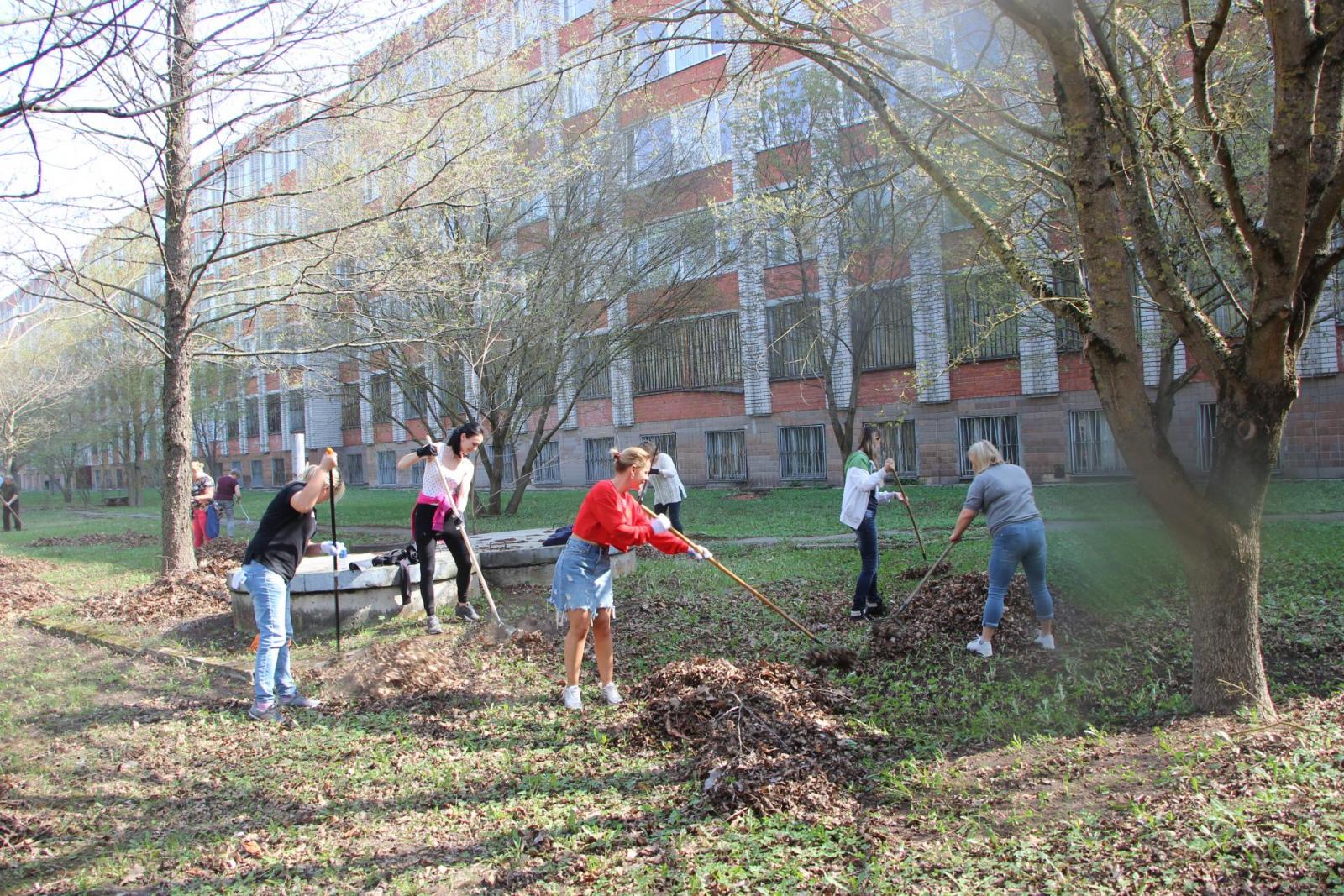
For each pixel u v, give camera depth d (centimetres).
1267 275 448
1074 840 351
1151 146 546
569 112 1639
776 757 471
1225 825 345
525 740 550
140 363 2228
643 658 714
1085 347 504
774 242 1938
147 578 1278
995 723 524
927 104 534
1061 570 876
